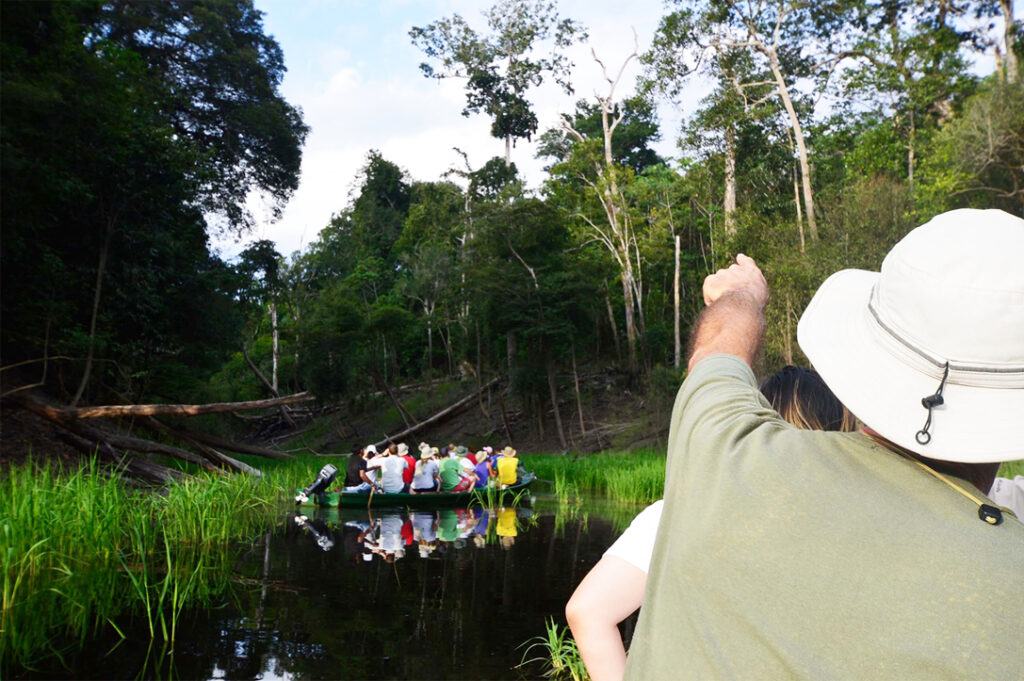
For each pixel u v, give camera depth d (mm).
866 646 722
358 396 37781
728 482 846
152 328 19656
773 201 31234
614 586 1052
